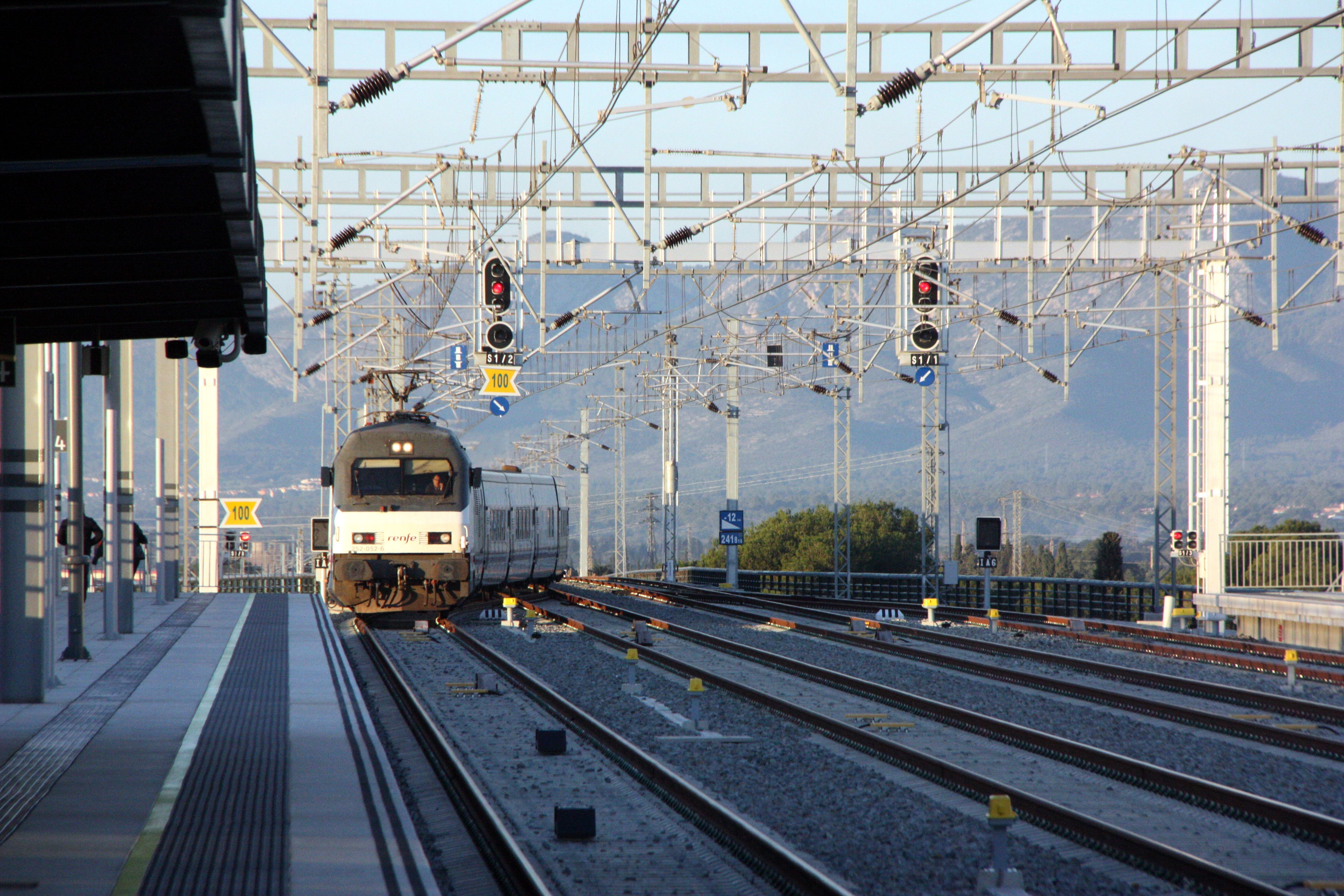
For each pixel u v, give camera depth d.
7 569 46.72
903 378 100.31
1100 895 25.28
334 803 30.20
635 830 30.98
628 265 96.56
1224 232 95.88
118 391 72.38
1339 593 84.88
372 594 86.06
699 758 40.09
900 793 34.59
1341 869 27.16
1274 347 85.50
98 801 30.28
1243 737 44.88
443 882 26.95
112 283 34.41
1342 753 40.22
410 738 44.41
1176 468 101.00
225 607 95.69
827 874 26.67
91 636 73.19
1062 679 60.03
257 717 43.56
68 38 21.11
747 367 124.94
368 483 86.12
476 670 63.69
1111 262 98.50
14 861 24.83
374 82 59.47
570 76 72.94
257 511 115.31
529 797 34.88
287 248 97.19
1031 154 58.56
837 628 92.19
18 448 47.03
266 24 64.19
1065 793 34.97
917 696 51.25
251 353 45.16
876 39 75.19
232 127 23.44
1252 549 92.50
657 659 67.81
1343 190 80.12
